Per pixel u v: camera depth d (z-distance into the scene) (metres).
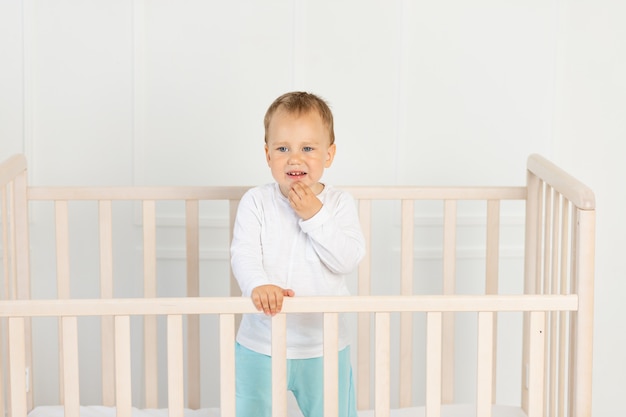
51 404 2.60
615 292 2.69
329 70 2.54
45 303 1.44
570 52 2.59
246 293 1.64
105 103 2.51
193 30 2.50
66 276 2.12
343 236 1.67
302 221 1.65
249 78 2.52
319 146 1.69
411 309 1.49
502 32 2.57
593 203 1.61
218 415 2.04
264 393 1.77
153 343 2.16
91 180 2.52
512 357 2.70
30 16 2.46
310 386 1.77
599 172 2.63
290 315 1.74
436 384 1.51
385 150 2.57
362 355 2.22
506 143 2.60
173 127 2.53
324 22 2.52
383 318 1.49
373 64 2.54
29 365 2.13
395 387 2.67
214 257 2.58
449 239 2.19
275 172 1.69
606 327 2.70
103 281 2.13
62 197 2.10
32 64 2.47
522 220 2.63
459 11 2.55
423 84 2.56
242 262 1.69
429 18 2.54
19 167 2.03
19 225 2.10
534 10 2.57
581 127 2.61
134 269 2.56
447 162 2.59
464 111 2.58
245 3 2.50
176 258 2.57
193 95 2.52
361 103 2.55
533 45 2.58
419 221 2.60
